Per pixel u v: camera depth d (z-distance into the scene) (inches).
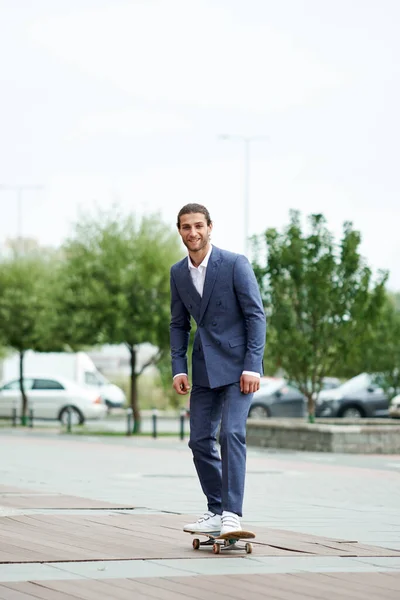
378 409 1781.5
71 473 797.2
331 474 849.5
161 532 411.5
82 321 1525.6
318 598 286.7
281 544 387.5
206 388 382.6
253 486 729.0
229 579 312.0
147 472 820.6
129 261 1535.4
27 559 339.0
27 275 1877.5
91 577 310.5
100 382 2124.8
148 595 285.6
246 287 375.2
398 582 313.6
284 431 1225.4
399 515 532.7
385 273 1254.3
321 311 1241.4
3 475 757.9
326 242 1253.1
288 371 1277.1
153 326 1523.1
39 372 2036.2
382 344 1748.3
